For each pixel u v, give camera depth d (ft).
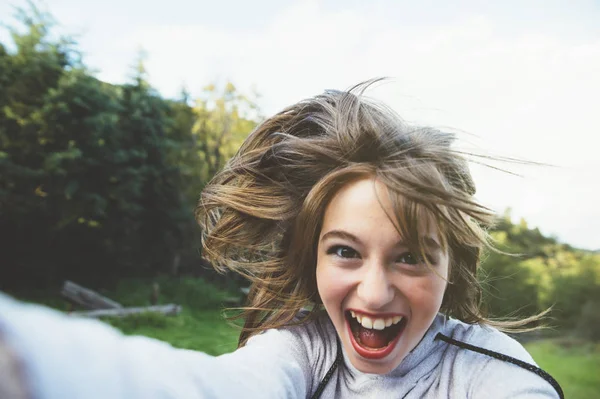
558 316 26.71
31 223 43.96
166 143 53.47
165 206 53.78
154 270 53.16
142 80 52.70
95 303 35.96
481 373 2.54
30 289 42.88
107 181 46.44
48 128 43.42
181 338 28.66
